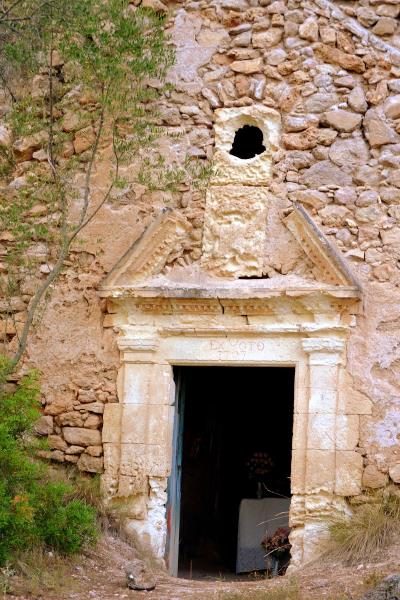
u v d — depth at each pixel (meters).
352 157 9.65
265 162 9.78
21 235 9.83
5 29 10.22
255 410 13.56
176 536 9.72
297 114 9.80
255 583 8.22
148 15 9.38
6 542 7.59
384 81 9.71
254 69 9.92
